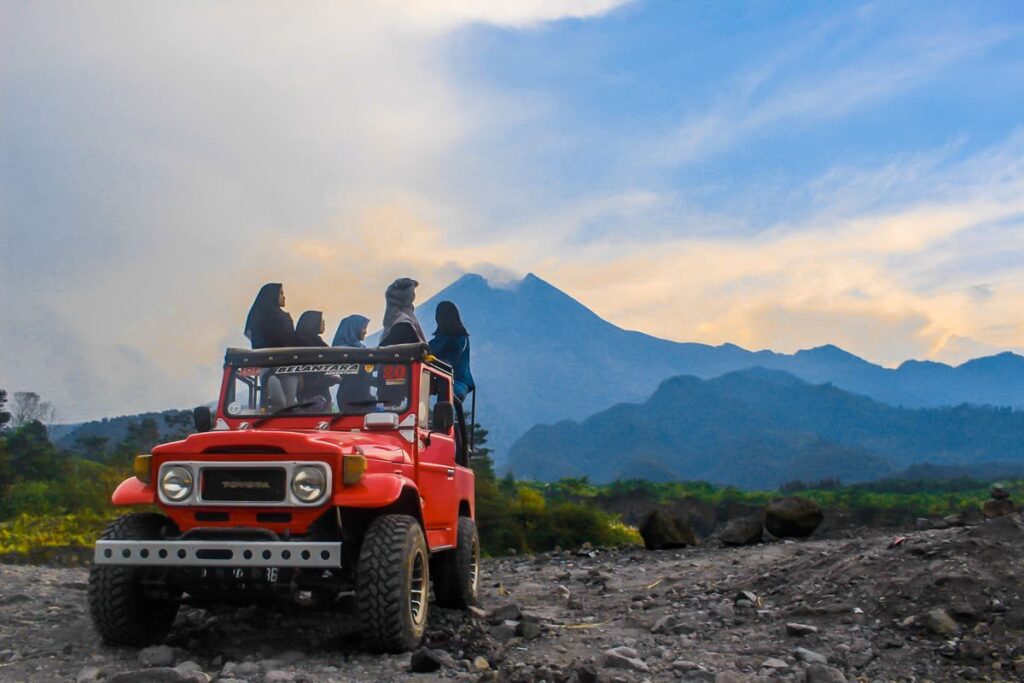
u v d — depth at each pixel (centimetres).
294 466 607
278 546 580
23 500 3059
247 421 739
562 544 4425
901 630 717
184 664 560
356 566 646
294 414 737
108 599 618
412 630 624
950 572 769
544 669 588
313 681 548
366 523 672
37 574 1127
